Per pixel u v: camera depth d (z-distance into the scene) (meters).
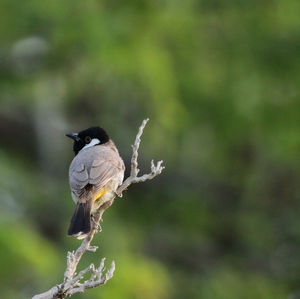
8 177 14.18
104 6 14.86
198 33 15.82
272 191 18.11
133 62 14.33
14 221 12.48
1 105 16.95
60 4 14.66
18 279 11.56
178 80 15.30
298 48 15.62
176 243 16.89
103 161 8.52
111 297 12.10
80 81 15.93
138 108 16.22
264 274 17.22
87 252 13.20
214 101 15.77
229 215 17.73
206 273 16.42
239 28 15.98
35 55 15.67
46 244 12.73
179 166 17.30
